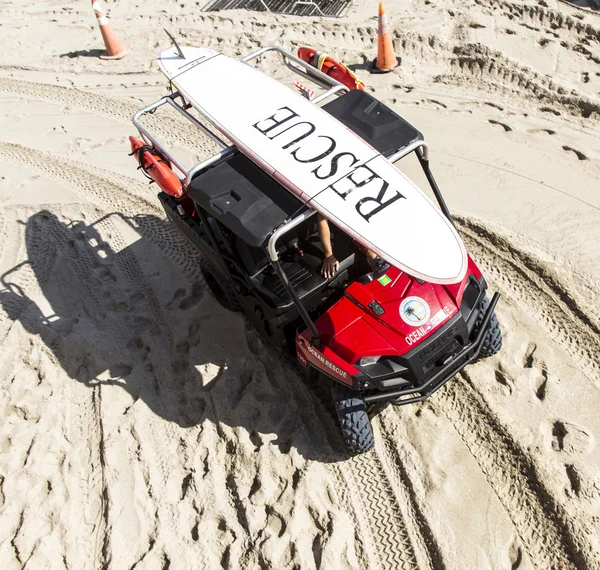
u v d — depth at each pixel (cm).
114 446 561
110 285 707
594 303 611
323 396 575
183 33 1066
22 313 679
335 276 523
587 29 959
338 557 479
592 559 455
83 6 1202
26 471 548
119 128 910
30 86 1010
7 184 846
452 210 720
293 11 1091
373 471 525
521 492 498
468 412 550
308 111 536
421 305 488
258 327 595
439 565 470
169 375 614
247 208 477
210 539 501
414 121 848
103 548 502
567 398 548
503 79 895
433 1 1058
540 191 730
